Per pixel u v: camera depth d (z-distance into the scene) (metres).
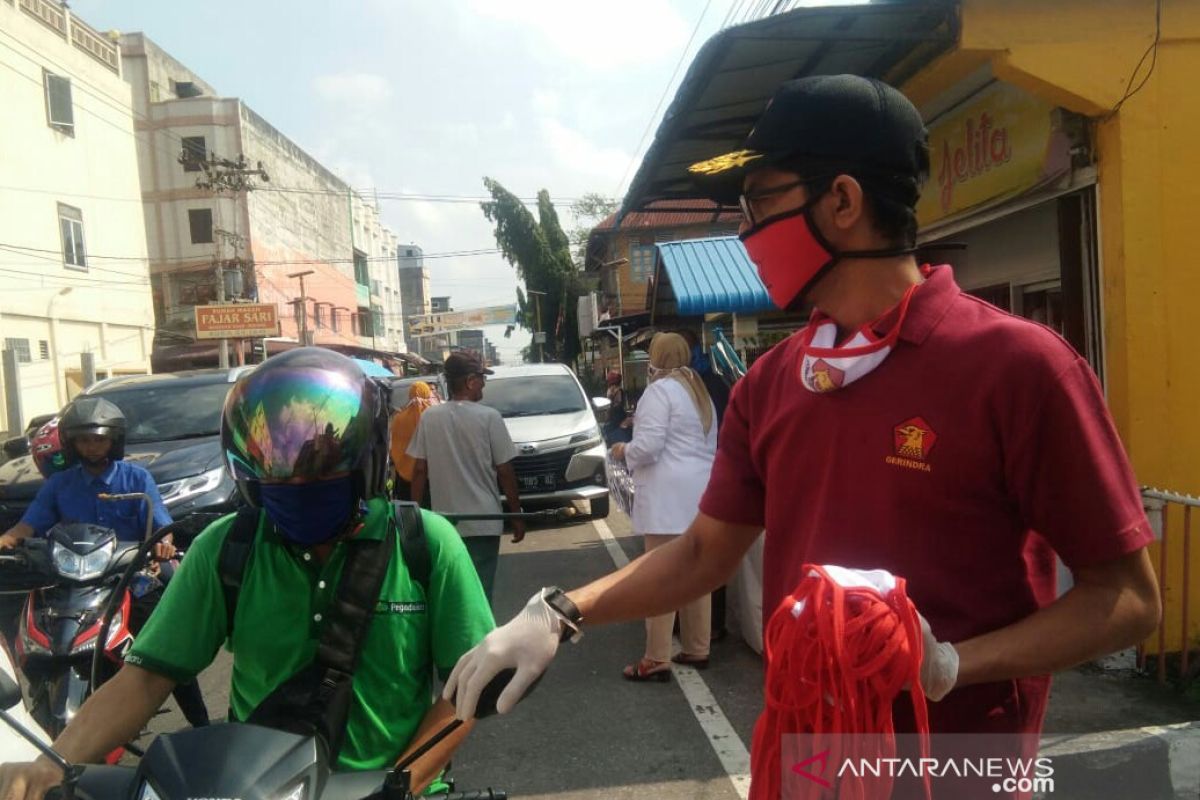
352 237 56.53
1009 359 1.29
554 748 4.13
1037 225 5.83
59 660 3.61
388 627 1.86
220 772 1.37
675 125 5.82
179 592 1.88
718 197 1.67
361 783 1.54
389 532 1.90
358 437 1.77
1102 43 4.36
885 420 1.37
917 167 1.48
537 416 10.38
